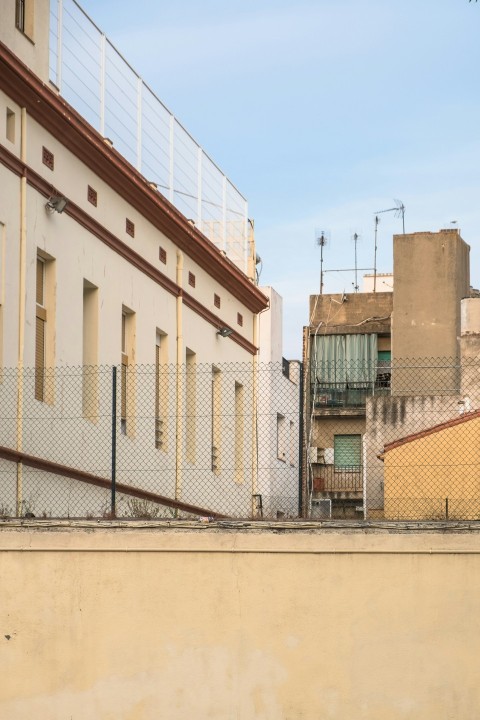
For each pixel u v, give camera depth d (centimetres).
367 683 2158
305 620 2181
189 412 3731
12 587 2214
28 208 2880
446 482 3566
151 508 3291
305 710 2161
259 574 2195
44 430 2888
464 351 5409
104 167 3262
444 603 2164
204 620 2192
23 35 2903
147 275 3591
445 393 5859
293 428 4534
